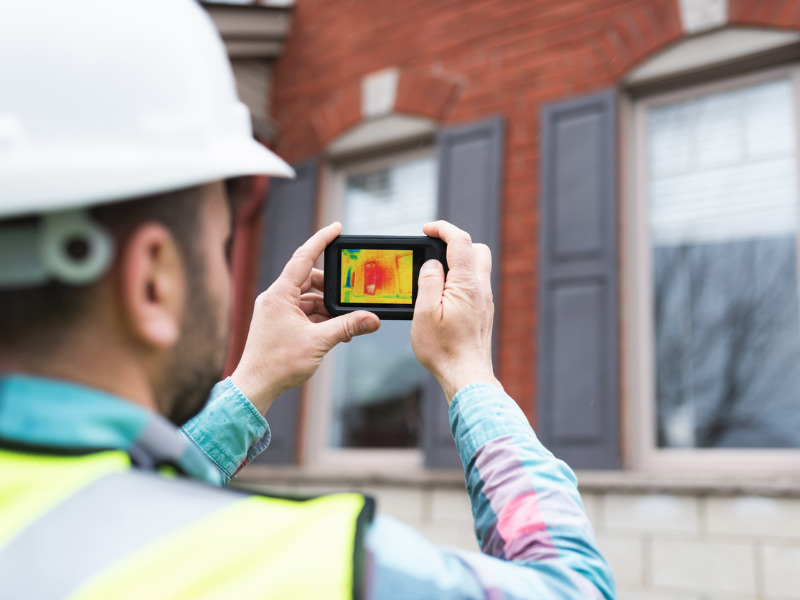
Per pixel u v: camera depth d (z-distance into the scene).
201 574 0.40
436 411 4.12
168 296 0.49
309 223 4.94
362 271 0.85
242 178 0.59
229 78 0.60
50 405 0.44
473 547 3.68
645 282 3.87
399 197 4.84
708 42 3.83
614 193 3.86
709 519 3.21
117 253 0.47
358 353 4.73
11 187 0.44
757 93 3.80
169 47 0.52
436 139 4.69
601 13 4.12
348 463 4.54
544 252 3.97
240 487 0.48
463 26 4.61
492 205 4.23
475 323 0.66
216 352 0.52
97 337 0.47
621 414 3.66
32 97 0.46
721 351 3.66
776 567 3.04
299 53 5.32
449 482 3.80
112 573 0.40
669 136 4.00
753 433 3.51
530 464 0.55
